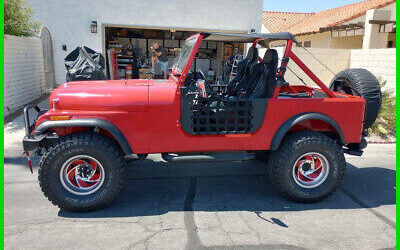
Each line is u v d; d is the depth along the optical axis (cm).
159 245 310
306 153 393
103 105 360
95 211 373
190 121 377
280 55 874
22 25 918
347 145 444
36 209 374
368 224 358
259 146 395
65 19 1109
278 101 388
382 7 1355
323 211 386
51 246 305
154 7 1142
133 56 1299
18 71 848
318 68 964
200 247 308
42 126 348
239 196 420
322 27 1418
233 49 981
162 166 518
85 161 369
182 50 463
